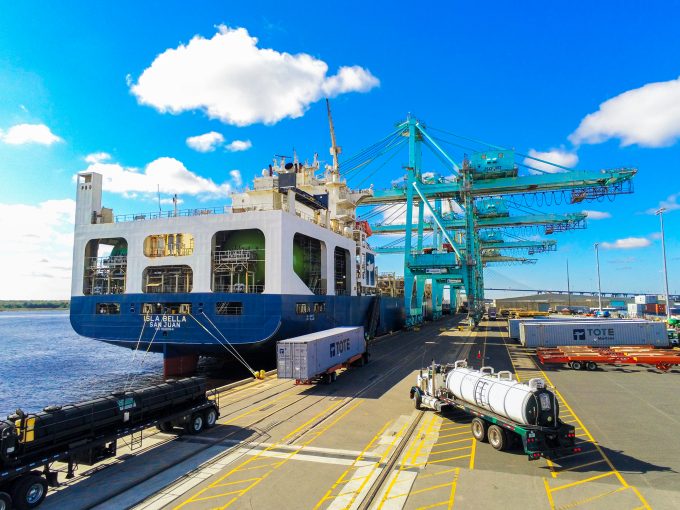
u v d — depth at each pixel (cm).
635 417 1778
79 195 3650
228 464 1311
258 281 3362
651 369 2956
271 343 3169
